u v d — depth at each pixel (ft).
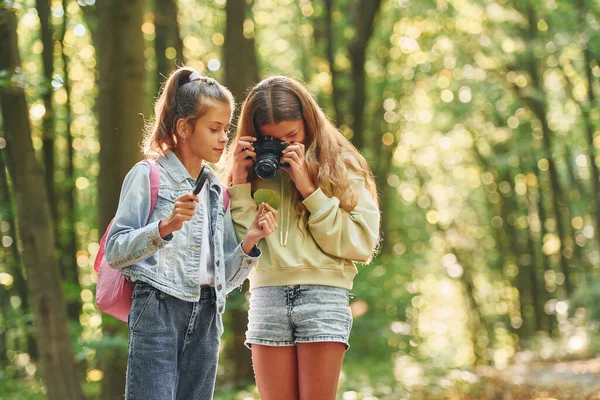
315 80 63.36
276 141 12.91
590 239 82.99
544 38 65.00
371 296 47.91
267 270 12.94
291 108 12.85
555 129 75.36
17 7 22.47
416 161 85.92
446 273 96.32
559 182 76.69
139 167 11.60
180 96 11.66
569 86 69.05
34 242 23.76
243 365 32.45
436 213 90.68
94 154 50.98
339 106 58.39
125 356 24.23
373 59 67.56
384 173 69.31
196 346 11.61
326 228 12.64
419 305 60.29
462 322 106.01
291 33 63.72
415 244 88.53
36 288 23.93
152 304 11.19
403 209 83.66
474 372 43.04
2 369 42.68
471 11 67.46
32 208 23.66
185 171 11.73
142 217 11.40
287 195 13.15
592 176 68.13
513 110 73.15
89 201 51.78
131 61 22.94
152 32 40.83
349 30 60.54
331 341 12.73
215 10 51.19
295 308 12.76
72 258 42.22
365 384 32.14
